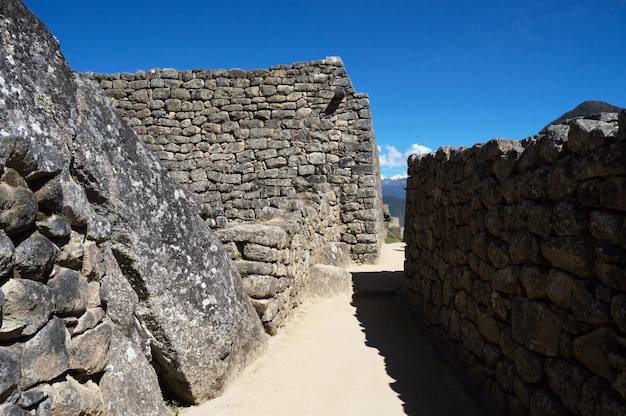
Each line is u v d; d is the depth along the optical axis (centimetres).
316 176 1343
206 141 1386
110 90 1403
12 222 232
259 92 1375
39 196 255
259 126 1373
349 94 1356
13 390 225
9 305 227
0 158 229
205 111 1388
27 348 237
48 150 262
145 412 330
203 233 460
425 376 521
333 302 860
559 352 333
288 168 1355
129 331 349
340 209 1332
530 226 374
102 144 356
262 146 1368
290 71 1371
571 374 316
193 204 461
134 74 1402
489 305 463
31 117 266
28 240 244
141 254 384
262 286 601
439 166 654
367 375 523
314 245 995
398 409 444
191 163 1384
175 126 1391
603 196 287
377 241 1331
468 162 535
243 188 1368
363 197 1324
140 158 396
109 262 342
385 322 732
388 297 892
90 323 288
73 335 276
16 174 241
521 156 404
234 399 458
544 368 353
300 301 809
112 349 319
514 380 398
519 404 387
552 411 333
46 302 249
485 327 468
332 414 436
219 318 457
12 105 253
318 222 1061
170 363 415
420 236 757
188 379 422
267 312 604
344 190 1333
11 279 232
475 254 503
